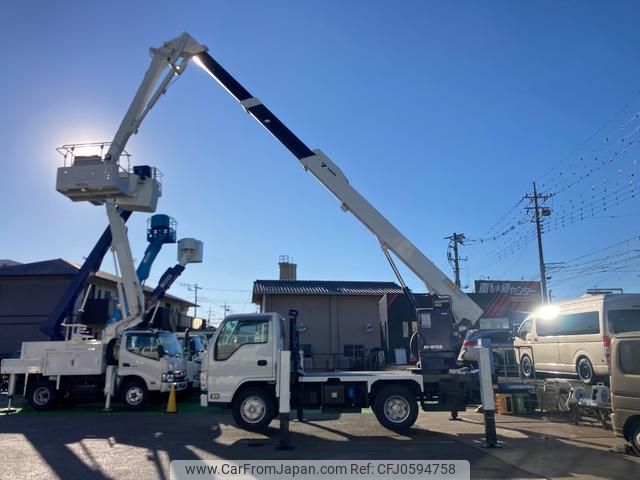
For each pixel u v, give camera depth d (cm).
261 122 1307
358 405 1102
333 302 3619
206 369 1103
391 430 1108
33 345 1628
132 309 1683
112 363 1638
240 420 1083
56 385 1600
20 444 1015
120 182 1572
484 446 931
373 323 3616
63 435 1115
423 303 1488
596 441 984
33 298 3403
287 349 1176
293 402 1115
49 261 3569
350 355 3478
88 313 3350
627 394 856
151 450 936
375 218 1255
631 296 1296
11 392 1598
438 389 1105
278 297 3597
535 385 1284
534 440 996
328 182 1265
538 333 1562
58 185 1549
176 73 1580
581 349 1349
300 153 1280
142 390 1571
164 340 1633
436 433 1084
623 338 877
